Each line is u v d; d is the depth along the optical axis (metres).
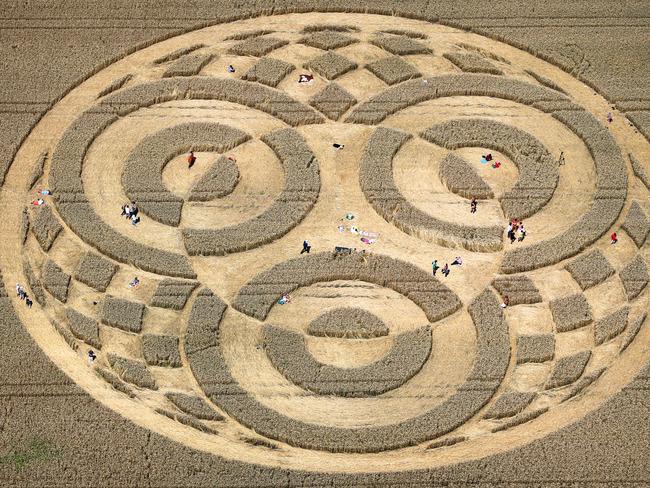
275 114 62.38
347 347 51.97
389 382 50.31
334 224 57.09
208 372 50.53
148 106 63.09
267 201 58.12
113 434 48.25
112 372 50.78
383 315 53.16
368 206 57.97
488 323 52.53
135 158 59.72
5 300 53.41
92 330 52.00
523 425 49.22
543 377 50.81
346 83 64.25
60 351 51.62
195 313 52.75
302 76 64.38
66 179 58.78
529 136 61.19
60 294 53.38
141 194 57.97
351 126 61.91
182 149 60.38
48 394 49.56
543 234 56.66
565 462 47.41
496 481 46.91
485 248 55.94
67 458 47.47
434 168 59.81
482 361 51.16
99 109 62.56
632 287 54.06
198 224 56.88
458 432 48.97
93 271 54.41
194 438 48.59
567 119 62.34
